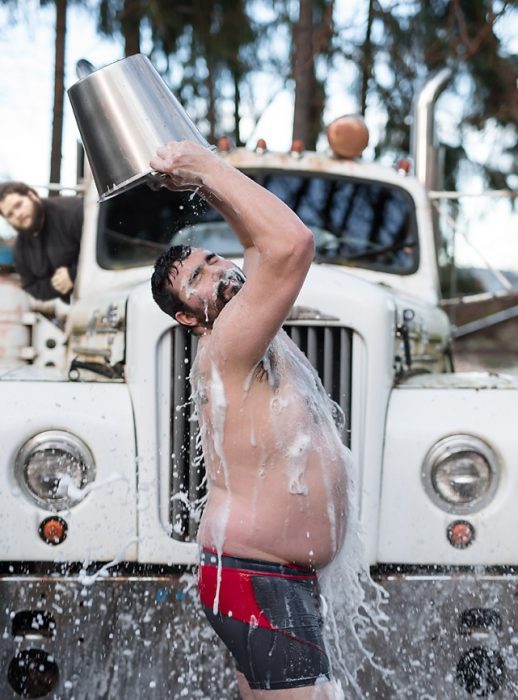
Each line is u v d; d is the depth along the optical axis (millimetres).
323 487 2395
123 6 10477
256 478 2379
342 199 4445
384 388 3062
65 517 2939
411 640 2922
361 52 10609
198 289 2420
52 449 2943
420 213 4465
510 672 2922
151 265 4117
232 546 2375
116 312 3336
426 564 2984
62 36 9461
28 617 2902
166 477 3012
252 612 2354
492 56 11195
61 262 4348
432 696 2918
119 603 2918
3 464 2918
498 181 12703
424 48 10969
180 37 11094
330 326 3025
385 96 11227
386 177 4504
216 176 2232
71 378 3176
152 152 2352
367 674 2893
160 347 3021
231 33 10992
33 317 4145
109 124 2395
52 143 9070
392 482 3002
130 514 2977
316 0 9969
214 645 2910
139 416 3010
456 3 9977
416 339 3764
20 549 2926
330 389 3045
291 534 2373
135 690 2920
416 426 3031
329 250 4352
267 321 2242
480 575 2951
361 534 2789
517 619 2926
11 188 4254
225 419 2367
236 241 4098
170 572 2984
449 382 3393
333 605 2752
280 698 2344
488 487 2984
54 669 2912
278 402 2371
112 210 4168
